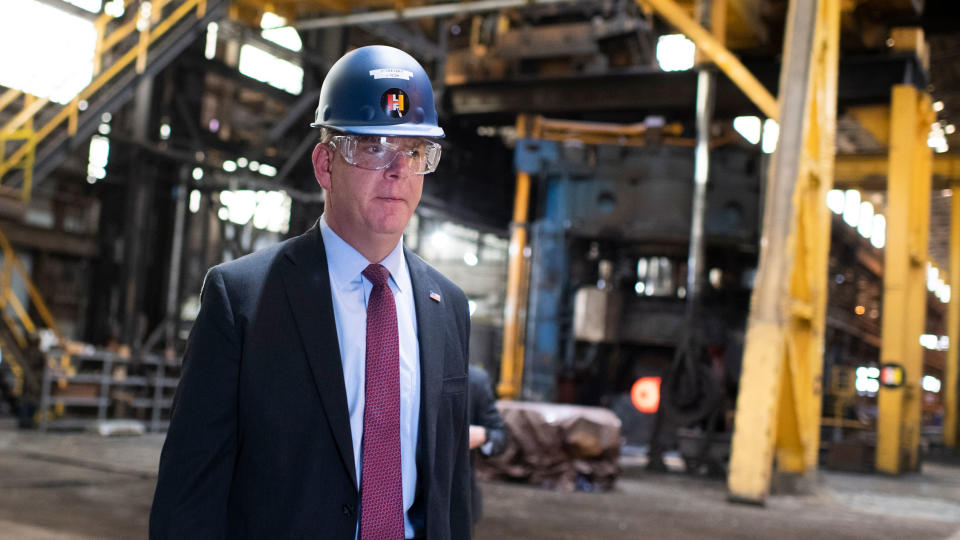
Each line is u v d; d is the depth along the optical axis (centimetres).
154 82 1764
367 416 173
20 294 2252
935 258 4397
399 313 184
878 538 908
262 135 2080
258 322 168
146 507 818
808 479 1284
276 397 166
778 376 1152
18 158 1298
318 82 2086
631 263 2028
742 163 1961
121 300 1714
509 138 2452
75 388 1545
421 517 181
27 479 933
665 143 1936
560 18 2073
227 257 1931
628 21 1922
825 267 1377
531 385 1997
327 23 1880
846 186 2322
